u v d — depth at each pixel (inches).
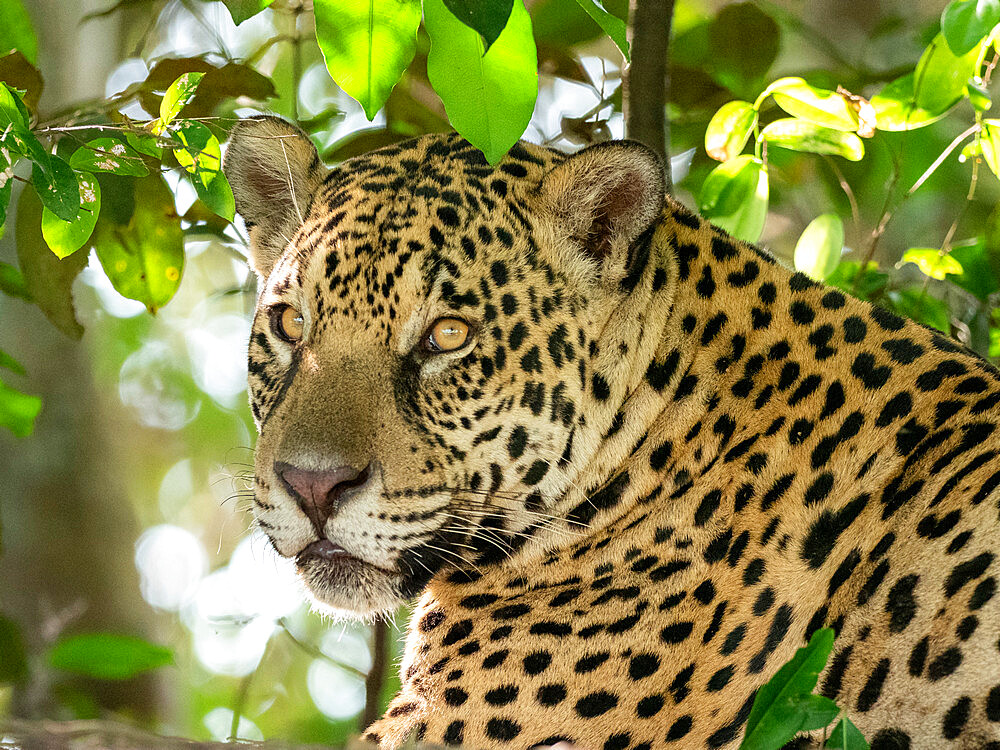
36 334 693.9
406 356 323.0
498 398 324.5
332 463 309.0
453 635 328.5
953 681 265.6
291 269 338.0
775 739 221.1
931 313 427.2
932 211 664.4
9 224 530.9
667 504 323.6
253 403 359.3
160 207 377.4
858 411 313.6
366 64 286.0
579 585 324.5
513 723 307.7
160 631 757.9
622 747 303.0
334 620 351.3
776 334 329.4
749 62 480.4
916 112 389.4
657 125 402.6
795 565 302.8
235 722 409.4
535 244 330.3
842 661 285.4
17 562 678.5
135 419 1067.3
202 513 1082.7
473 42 273.9
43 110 629.9
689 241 342.6
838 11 711.7
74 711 460.4
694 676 301.7
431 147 346.3
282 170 368.8
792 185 542.0
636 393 332.5
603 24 276.2
